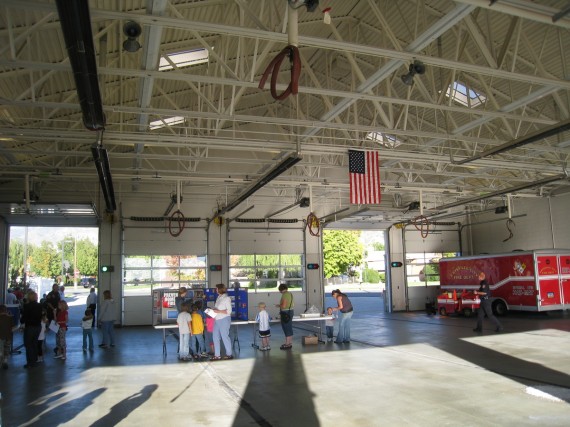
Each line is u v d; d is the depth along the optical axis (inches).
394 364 378.9
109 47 404.5
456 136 513.0
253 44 464.8
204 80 337.1
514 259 746.8
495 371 339.9
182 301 473.7
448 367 359.9
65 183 764.6
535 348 430.6
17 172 574.2
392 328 646.5
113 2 336.8
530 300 717.9
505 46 350.6
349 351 451.5
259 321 477.7
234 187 837.8
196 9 383.2
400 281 987.9
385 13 464.1
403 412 248.7
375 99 400.2
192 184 790.5
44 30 348.8
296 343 520.7
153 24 271.3
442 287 911.0
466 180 887.7
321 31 505.7
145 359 438.6
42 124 533.3
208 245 835.4
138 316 786.2
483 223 1003.3
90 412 263.4
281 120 442.3
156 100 561.9
